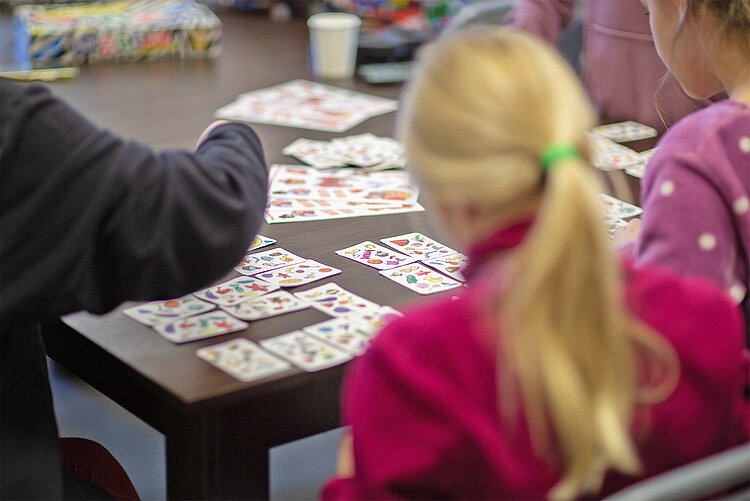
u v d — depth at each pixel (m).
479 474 0.82
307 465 1.84
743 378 0.94
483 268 0.86
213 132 1.33
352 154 1.97
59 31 2.56
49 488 1.17
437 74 0.83
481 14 2.70
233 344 1.19
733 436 0.95
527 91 0.80
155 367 1.13
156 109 2.25
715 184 1.13
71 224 1.05
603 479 0.86
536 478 0.82
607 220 1.60
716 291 0.90
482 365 0.82
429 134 0.82
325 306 1.31
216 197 1.15
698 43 1.24
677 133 1.17
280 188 1.77
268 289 1.35
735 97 1.23
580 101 0.83
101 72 2.56
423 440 0.81
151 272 1.10
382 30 2.84
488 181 0.80
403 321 0.85
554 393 0.76
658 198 1.15
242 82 2.51
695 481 0.78
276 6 3.32
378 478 0.82
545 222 0.76
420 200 1.74
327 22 2.53
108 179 1.06
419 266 1.45
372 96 2.42
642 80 2.20
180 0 3.03
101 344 1.18
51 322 1.26
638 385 0.84
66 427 1.83
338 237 1.55
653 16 1.29
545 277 0.75
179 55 2.73
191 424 1.17
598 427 0.77
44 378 1.19
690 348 0.86
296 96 2.39
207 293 1.33
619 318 0.78
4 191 1.03
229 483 1.20
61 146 1.04
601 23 2.26
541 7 2.34
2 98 1.03
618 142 2.08
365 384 0.84
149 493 1.68
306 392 1.22
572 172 0.76
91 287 1.08
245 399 1.10
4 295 1.05
